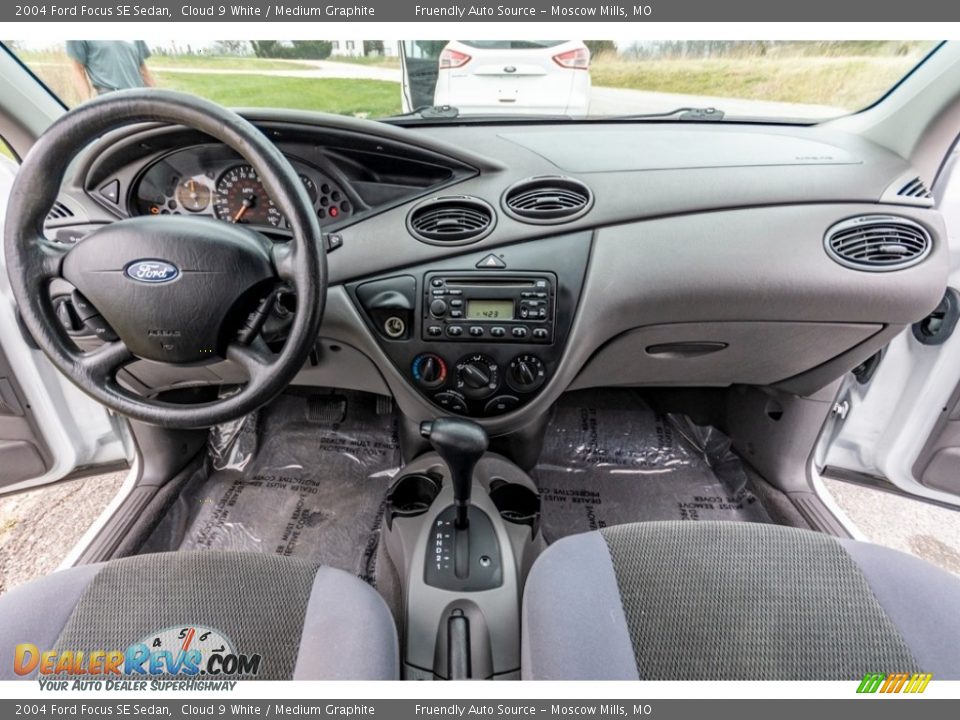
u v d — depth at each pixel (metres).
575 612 0.61
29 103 0.94
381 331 0.89
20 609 0.61
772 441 1.25
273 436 1.46
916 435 1.12
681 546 0.67
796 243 0.87
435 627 0.80
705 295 0.88
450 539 0.86
